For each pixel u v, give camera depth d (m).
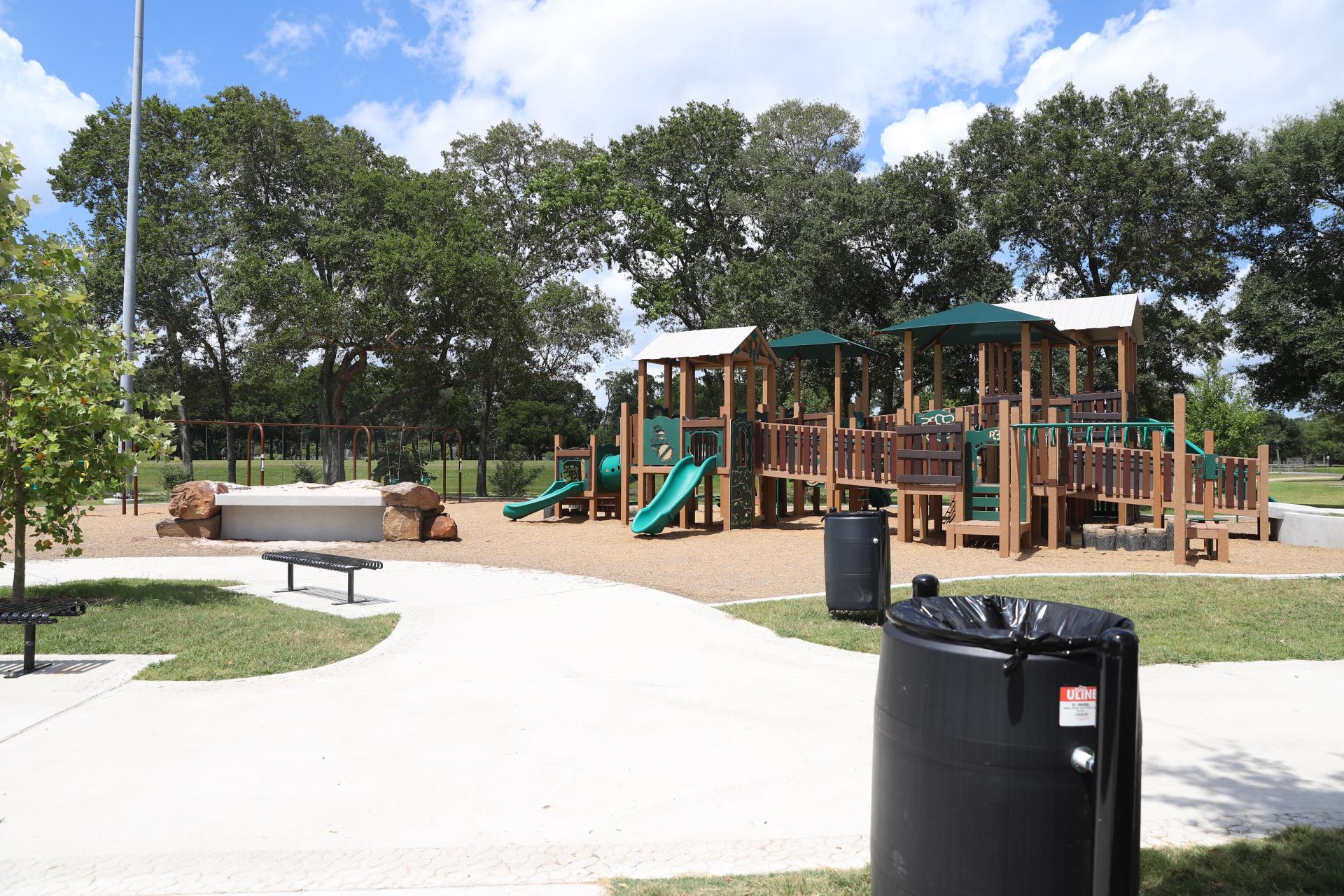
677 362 20.86
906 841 2.53
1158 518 14.84
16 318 9.07
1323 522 14.83
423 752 5.01
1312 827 3.85
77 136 39.94
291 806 4.23
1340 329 24.34
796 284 36.00
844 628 8.28
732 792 4.40
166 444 9.36
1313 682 6.37
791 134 43.56
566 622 8.80
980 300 33.62
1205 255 33.56
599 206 39.31
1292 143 27.52
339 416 36.50
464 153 41.38
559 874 3.51
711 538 17.42
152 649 7.50
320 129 39.03
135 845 3.80
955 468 15.41
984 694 2.39
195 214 38.47
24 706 5.91
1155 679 6.46
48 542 9.18
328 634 8.07
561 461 23.41
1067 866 2.32
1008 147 37.00
